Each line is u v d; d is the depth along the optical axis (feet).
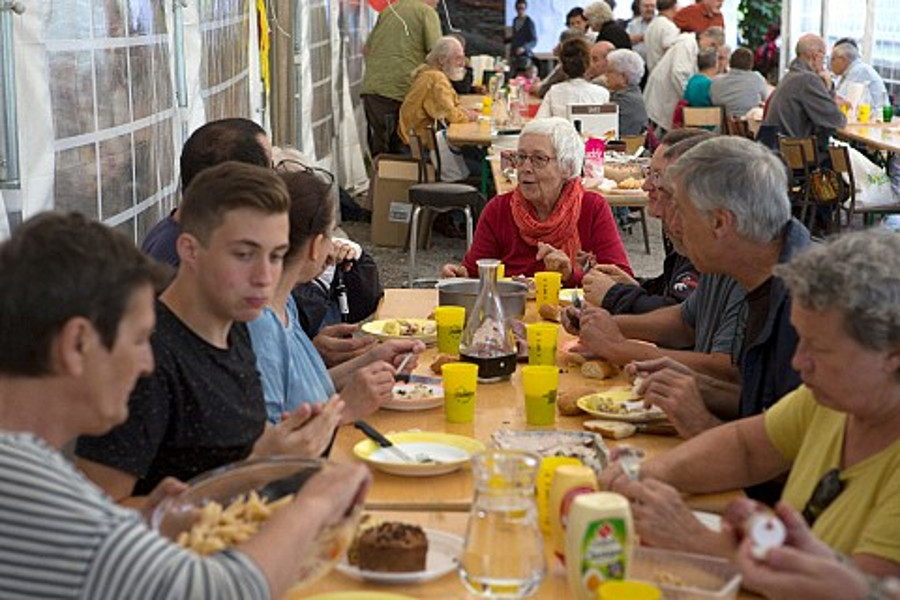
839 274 6.51
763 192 9.05
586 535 6.00
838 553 6.05
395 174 30.86
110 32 13.34
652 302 12.62
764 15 52.60
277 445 7.58
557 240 15.52
